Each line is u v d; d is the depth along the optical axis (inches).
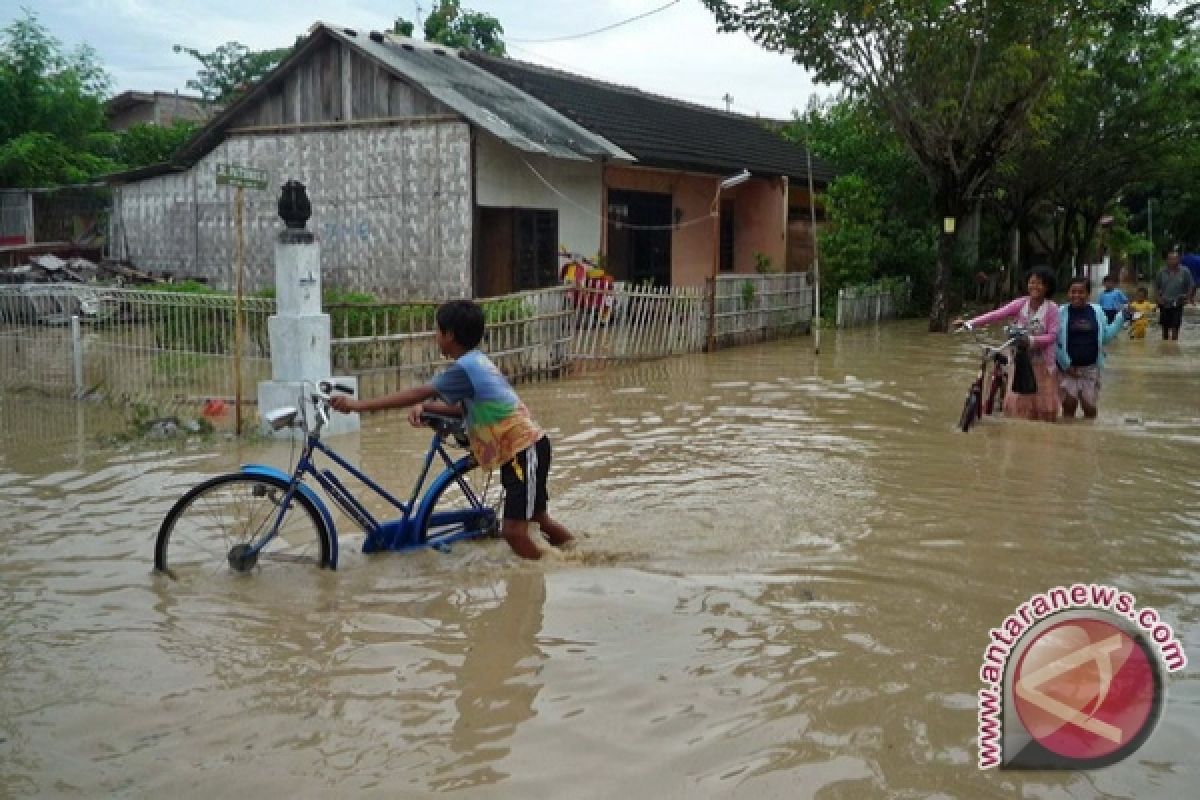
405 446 338.3
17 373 447.5
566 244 724.0
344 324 399.5
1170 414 416.2
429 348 428.5
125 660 170.6
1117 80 1050.1
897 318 912.9
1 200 880.3
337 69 679.1
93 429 368.5
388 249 672.4
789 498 272.8
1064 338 391.2
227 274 740.0
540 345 503.2
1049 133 999.6
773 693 158.7
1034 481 292.8
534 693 158.9
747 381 507.2
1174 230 1968.5
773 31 741.9
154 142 1004.6
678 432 368.8
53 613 191.2
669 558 222.8
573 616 189.8
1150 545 232.1
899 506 264.7
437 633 181.9
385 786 132.6
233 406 383.9
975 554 225.0
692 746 142.7
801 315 770.2
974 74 706.8
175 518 211.9
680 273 870.4
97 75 999.6
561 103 766.5
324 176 692.1
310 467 214.7
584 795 130.3
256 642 178.1
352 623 186.5
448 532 230.2
